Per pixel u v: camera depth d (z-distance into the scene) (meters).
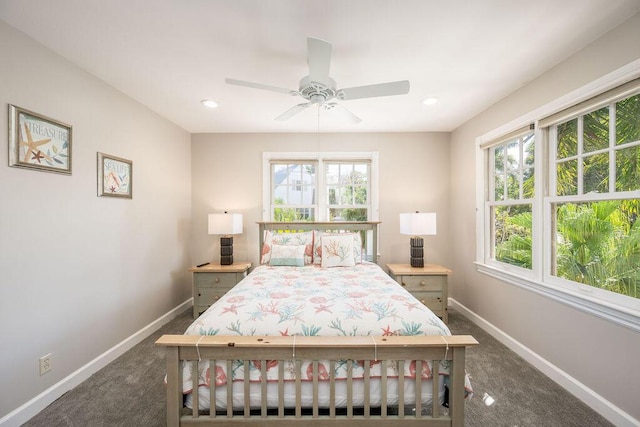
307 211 3.61
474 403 1.66
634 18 1.41
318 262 2.98
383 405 1.29
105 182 2.16
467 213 3.06
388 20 1.45
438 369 1.30
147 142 2.68
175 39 1.62
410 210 3.48
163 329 2.78
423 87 2.25
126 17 1.43
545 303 1.98
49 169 1.71
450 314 3.15
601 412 1.56
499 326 2.51
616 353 1.50
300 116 2.93
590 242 1.74
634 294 1.50
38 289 1.65
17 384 1.53
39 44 1.65
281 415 1.29
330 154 3.48
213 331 1.37
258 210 3.50
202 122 3.12
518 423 1.50
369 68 1.94
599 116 1.68
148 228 2.69
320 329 1.37
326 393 1.33
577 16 1.42
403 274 2.89
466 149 3.07
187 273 3.41
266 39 1.62
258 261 3.49
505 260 2.57
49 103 1.72
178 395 1.28
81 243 1.95
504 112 2.44
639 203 1.49
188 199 3.44
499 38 1.61
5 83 1.48
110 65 1.92
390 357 1.28
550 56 1.80
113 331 2.23
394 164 3.48
